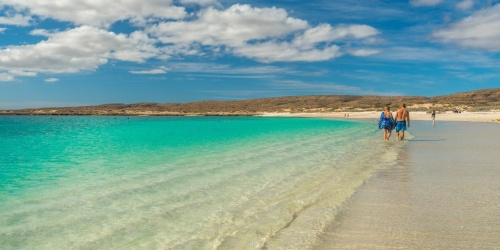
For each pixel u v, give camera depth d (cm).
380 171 1038
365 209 647
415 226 547
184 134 2906
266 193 802
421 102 14350
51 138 2614
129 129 3875
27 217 643
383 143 1934
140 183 927
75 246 509
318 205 688
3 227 590
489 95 14212
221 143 2045
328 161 1275
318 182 905
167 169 1138
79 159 1399
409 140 2078
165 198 769
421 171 1025
